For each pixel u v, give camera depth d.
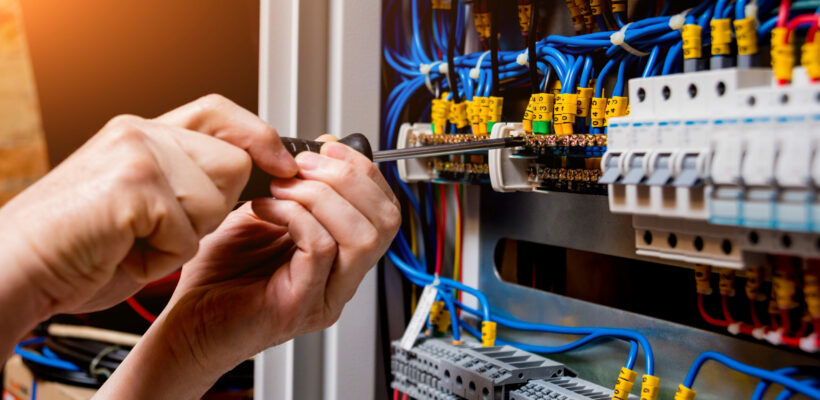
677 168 0.50
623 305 0.75
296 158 0.53
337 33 0.83
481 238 0.89
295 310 0.53
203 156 0.45
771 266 0.54
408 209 0.94
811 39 0.46
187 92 1.23
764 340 0.59
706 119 0.49
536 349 0.79
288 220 0.50
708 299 0.66
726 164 0.46
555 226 0.78
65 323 1.44
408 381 0.83
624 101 0.62
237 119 0.49
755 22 0.51
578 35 0.70
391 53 0.93
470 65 0.81
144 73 1.27
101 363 1.17
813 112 0.43
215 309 0.54
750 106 0.47
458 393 0.73
